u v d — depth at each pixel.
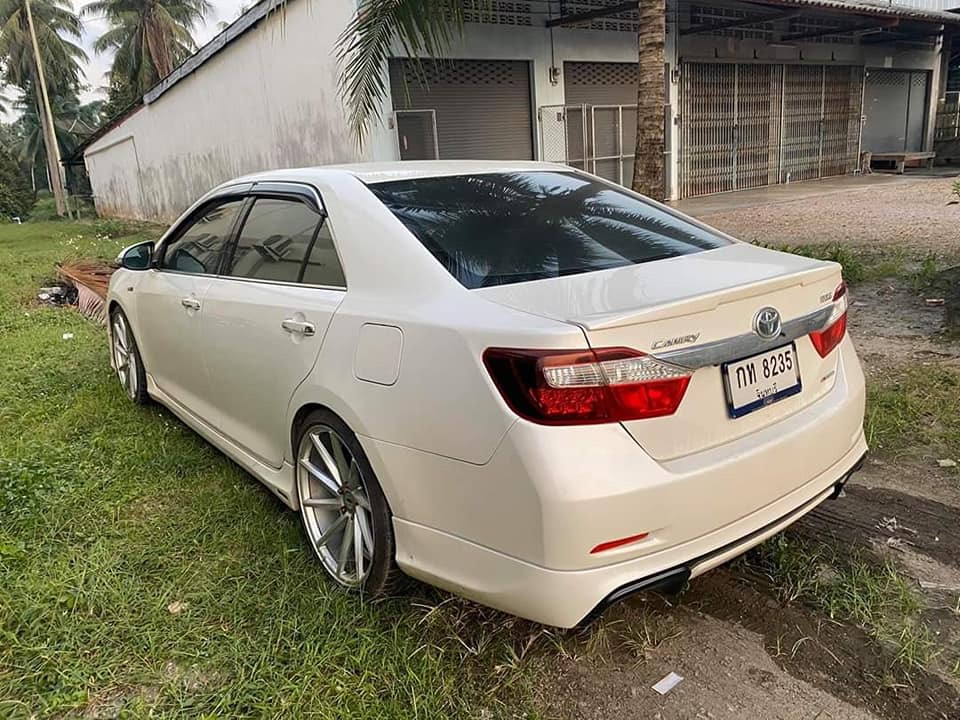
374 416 2.33
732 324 2.12
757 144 17.95
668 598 2.59
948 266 7.38
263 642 2.40
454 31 12.03
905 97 22.06
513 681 2.21
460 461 2.09
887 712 2.07
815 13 14.82
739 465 2.10
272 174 3.40
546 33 13.37
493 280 2.34
